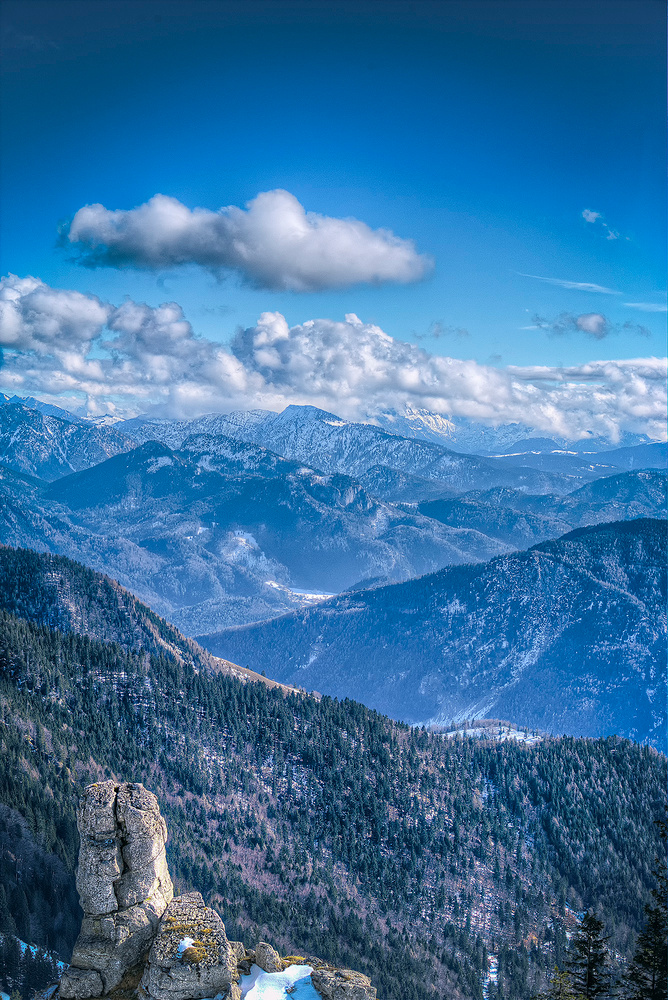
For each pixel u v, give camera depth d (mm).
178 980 50438
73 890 156750
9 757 197500
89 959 53125
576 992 53844
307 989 57594
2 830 165500
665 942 49250
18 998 120875
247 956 62031
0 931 136000
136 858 55438
